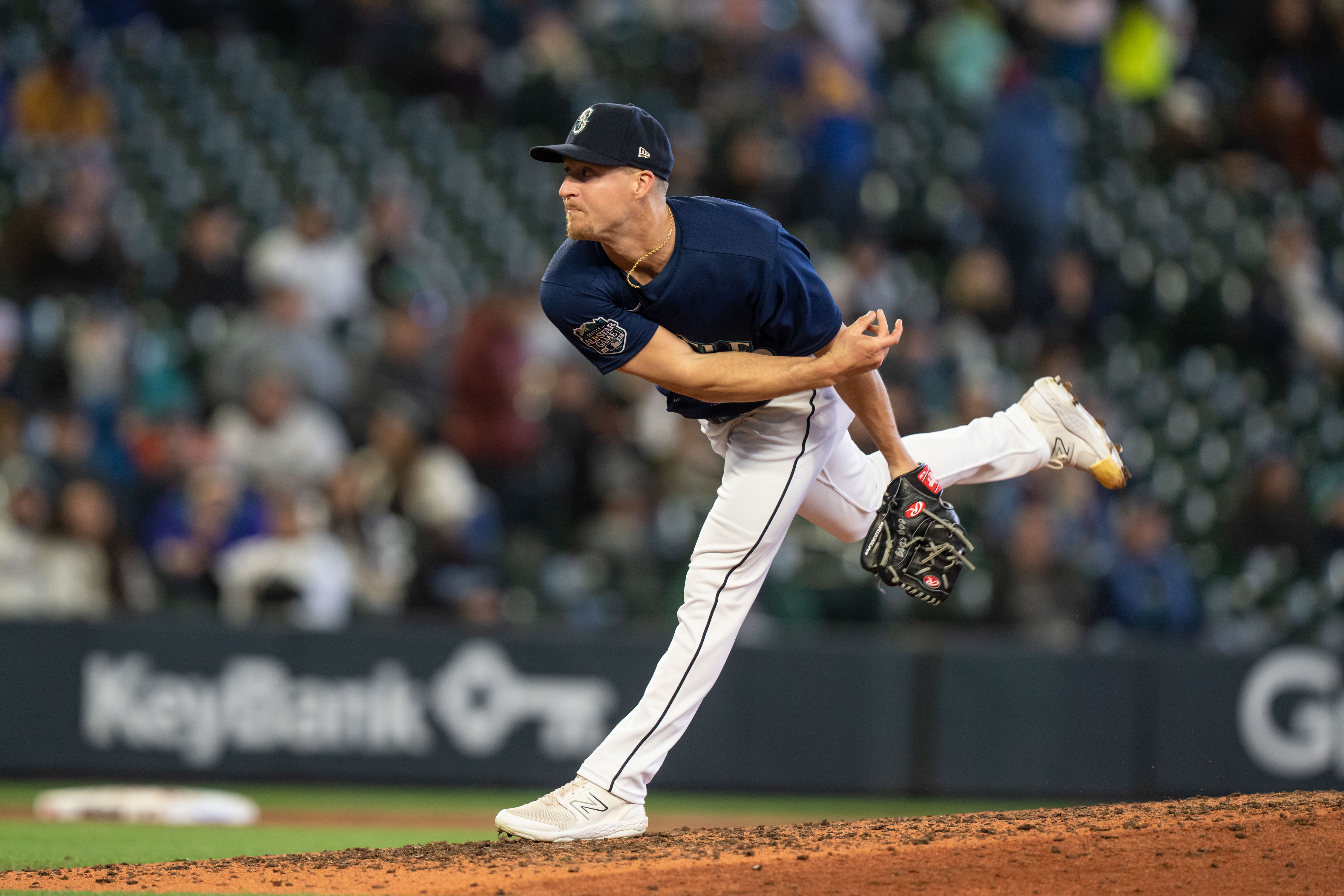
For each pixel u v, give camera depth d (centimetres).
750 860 1308
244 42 4688
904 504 1430
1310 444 4272
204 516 2816
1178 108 5009
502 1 4644
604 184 1278
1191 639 3134
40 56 4281
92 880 1348
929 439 1530
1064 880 1236
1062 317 4053
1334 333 4488
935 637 2906
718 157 3909
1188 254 4675
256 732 2700
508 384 3197
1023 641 2945
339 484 2891
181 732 2680
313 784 2711
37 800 2473
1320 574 3428
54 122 3978
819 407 1422
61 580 2711
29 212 3384
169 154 4103
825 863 1288
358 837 2173
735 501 1430
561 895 1221
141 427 3086
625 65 4725
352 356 3369
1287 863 1263
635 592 2944
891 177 4447
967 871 1259
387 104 4556
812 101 3991
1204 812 1430
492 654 2777
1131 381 4122
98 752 2655
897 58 4994
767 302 1330
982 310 3891
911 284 4138
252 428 3027
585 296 1323
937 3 5106
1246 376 4403
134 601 2778
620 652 2811
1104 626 3114
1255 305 4434
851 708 2836
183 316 3475
